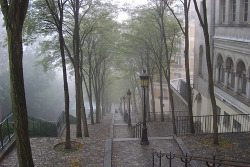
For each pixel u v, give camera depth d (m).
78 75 14.95
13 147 10.49
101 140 11.90
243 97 13.62
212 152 9.90
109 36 22.86
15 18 6.40
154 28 20.89
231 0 14.80
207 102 18.19
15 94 6.65
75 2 14.75
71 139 11.98
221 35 16.14
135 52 26.09
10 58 6.53
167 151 10.59
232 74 15.41
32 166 7.13
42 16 13.29
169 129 19.19
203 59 19.16
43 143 11.23
